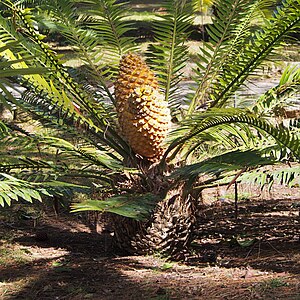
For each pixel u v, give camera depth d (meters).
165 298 4.88
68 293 5.19
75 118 6.20
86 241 6.95
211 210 8.06
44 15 6.67
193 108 6.70
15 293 5.23
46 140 6.30
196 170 5.38
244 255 6.25
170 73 6.74
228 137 6.18
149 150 6.01
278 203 8.35
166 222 6.19
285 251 6.20
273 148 5.61
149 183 6.09
